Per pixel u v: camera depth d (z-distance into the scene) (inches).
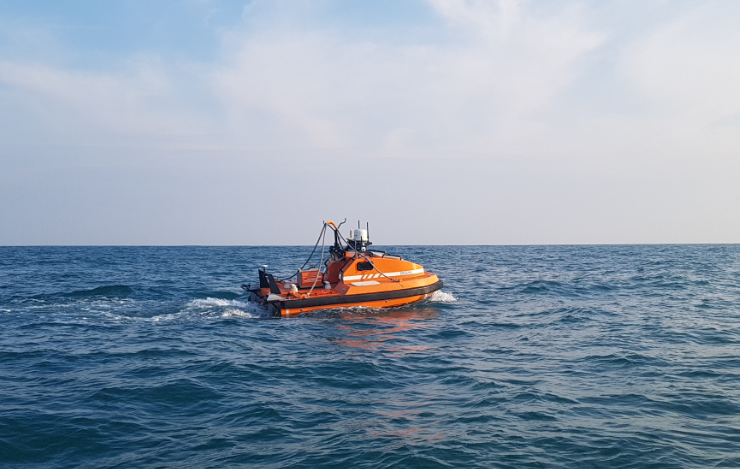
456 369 339.6
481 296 733.3
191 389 294.4
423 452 207.2
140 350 399.2
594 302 660.1
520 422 240.7
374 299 589.9
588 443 215.8
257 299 637.9
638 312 570.6
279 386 302.7
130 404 269.3
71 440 221.5
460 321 527.5
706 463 197.2
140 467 196.2
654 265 1454.2
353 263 597.0
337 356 378.3
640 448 210.5
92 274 1192.2
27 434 226.8
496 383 304.5
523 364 350.9
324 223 621.9
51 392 289.7
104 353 389.7
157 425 240.2
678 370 326.6
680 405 261.6
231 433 230.1
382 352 392.2
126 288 828.6
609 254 2458.2
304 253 3046.3
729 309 589.0
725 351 378.6
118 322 533.6
